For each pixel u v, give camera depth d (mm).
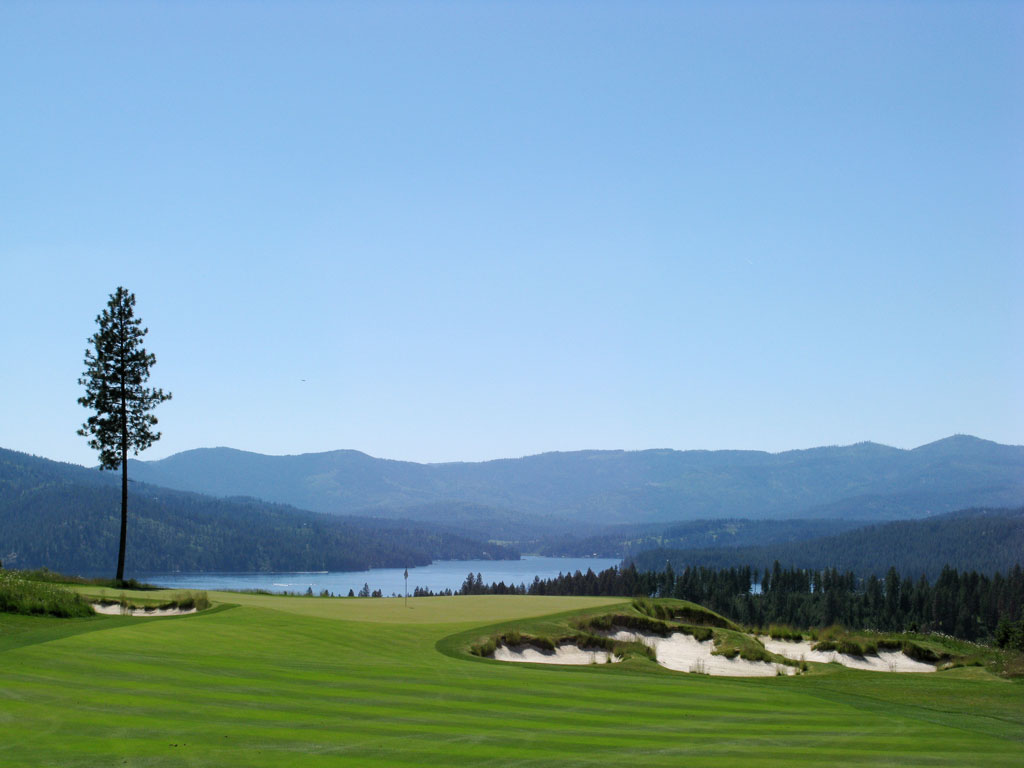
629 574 178750
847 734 17641
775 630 43062
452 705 18953
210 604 37062
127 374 55844
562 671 25844
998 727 19000
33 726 14781
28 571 47094
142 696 17594
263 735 15023
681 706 20438
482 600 45781
